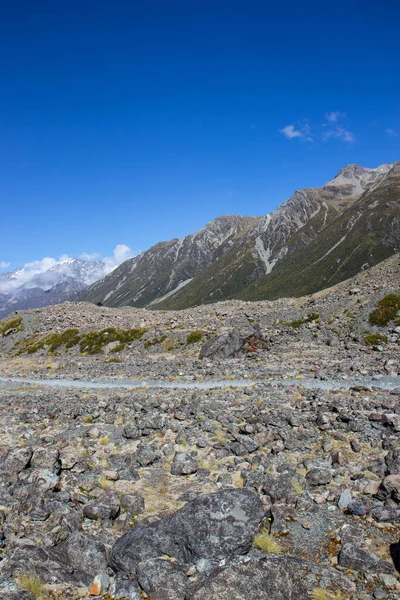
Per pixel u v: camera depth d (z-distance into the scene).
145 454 18.08
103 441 21.45
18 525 11.88
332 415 22.61
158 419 23.12
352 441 18.02
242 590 8.30
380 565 9.62
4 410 31.45
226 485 15.04
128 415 27.03
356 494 13.32
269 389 31.28
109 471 16.31
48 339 77.31
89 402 31.91
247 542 10.45
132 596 8.84
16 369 63.44
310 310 65.44
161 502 14.02
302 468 16.23
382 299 59.44
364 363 39.97
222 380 39.41
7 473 15.40
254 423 22.53
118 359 60.94
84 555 10.34
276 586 8.44
